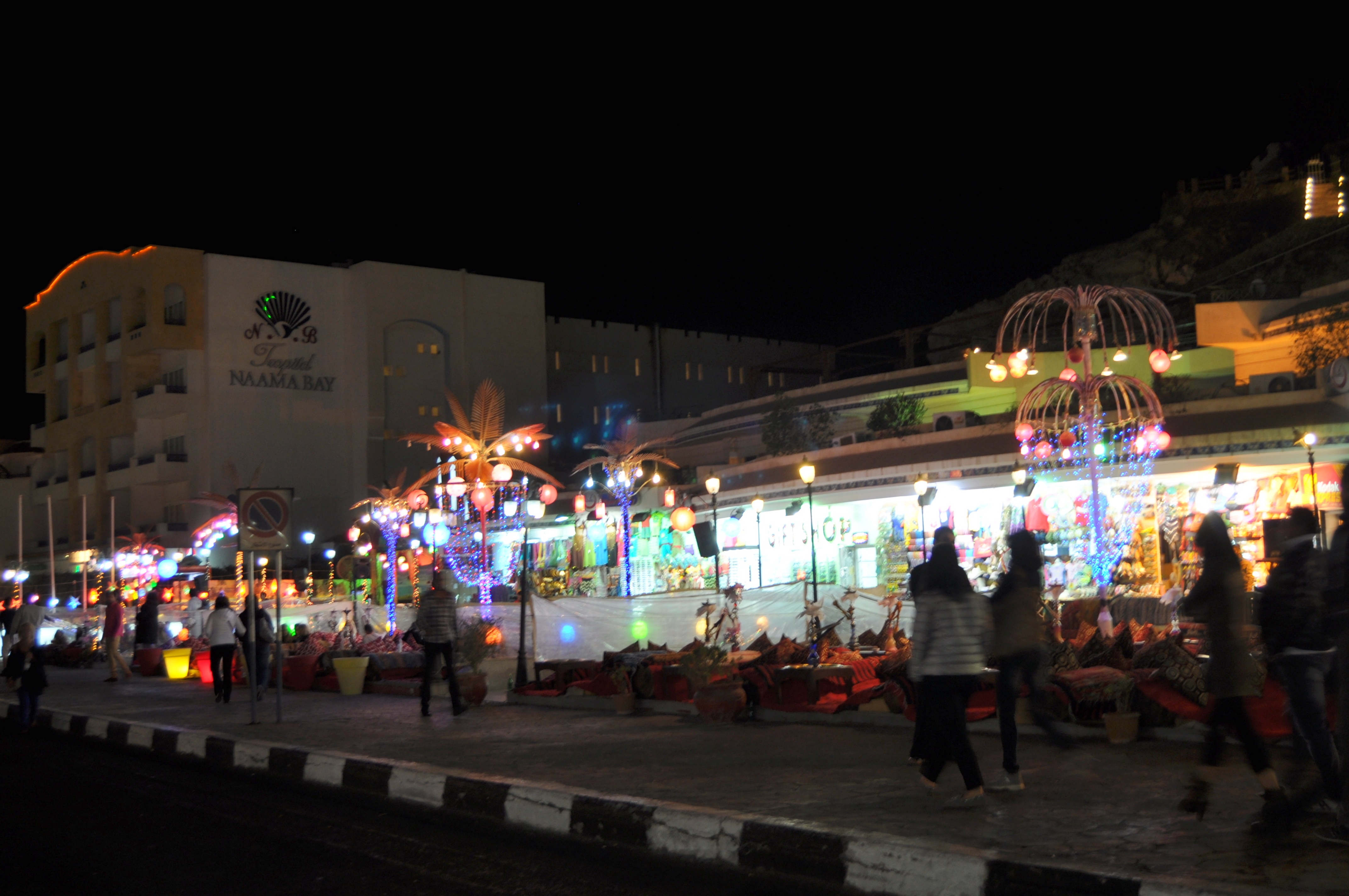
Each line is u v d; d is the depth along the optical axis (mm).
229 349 58938
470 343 63906
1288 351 31984
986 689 11219
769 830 6910
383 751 11188
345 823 8586
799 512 31672
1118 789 7770
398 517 36469
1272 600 6668
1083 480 25656
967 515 28016
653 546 35844
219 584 45812
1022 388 32750
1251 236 62531
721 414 47031
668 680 14164
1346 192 54719
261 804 9500
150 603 25625
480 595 30094
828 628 15438
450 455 34875
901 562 29047
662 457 37719
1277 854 5953
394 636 21062
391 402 61406
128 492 63438
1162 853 6008
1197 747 9406
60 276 69312
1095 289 21188
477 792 8969
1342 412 23719
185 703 17531
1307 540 6676
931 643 7664
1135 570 25422
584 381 69562
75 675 26078
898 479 28750
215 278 58875
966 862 5930
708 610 17734
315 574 52594
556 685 15992
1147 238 67562
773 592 17891
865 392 41125
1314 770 7316
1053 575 25734
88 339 68312
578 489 45969
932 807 7430
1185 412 26156
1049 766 8773
